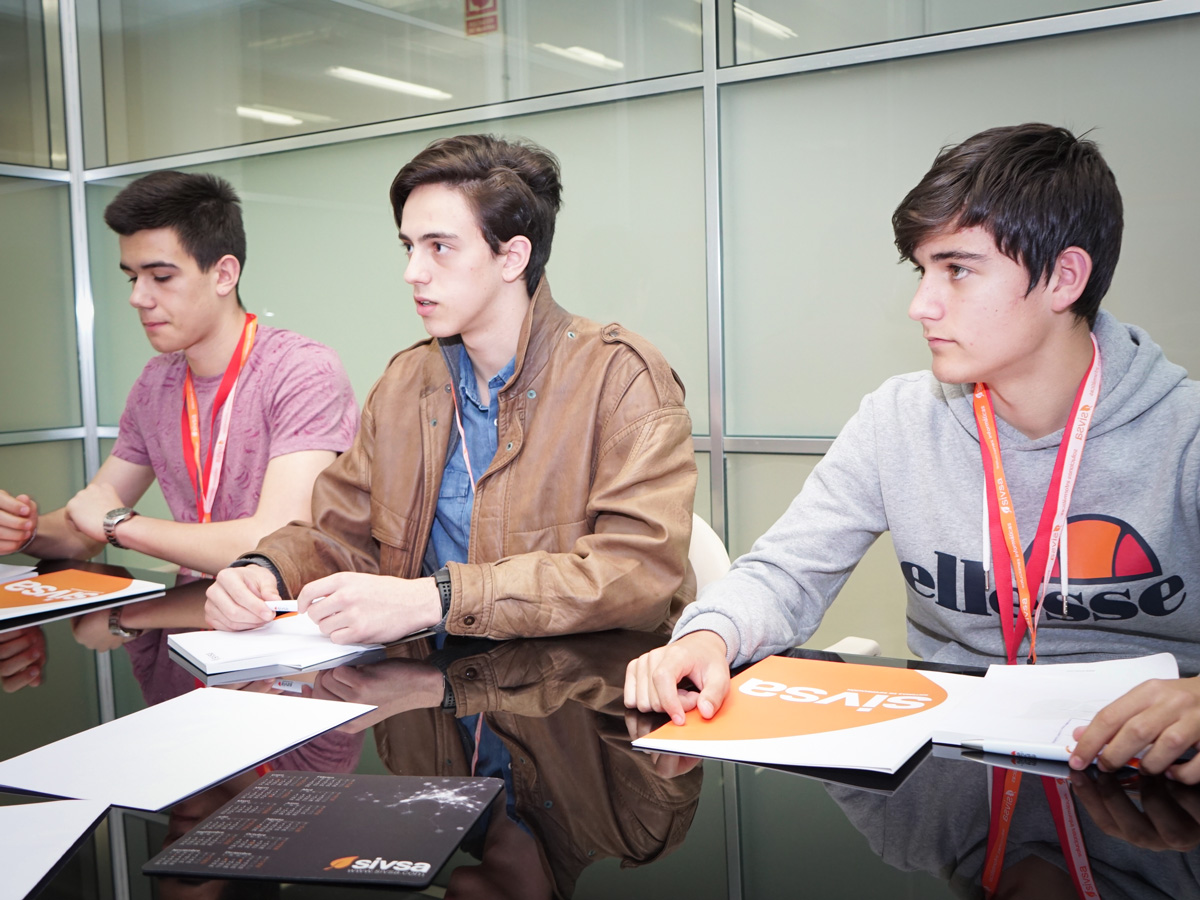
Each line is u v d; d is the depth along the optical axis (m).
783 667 0.96
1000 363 1.06
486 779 0.69
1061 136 1.04
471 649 1.08
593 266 2.76
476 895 0.52
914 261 1.11
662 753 0.75
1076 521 1.14
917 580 1.27
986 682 0.87
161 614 1.31
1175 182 2.05
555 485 1.37
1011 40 2.16
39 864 0.56
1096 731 0.69
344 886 0.54
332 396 1.98
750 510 2.60
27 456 3.54
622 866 0.56
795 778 0.69
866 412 1.33
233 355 2.04
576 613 1.13
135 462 2.25
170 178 1.94
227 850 0.58
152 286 1.95
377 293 3.08
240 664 1.02
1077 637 1.17
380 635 1.08
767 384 2.57
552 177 1.43
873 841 0.59
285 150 3.19
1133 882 0.52
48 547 1.80
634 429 1.33
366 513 1.49
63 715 0.88
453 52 2.88
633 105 2.65
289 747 0.77
